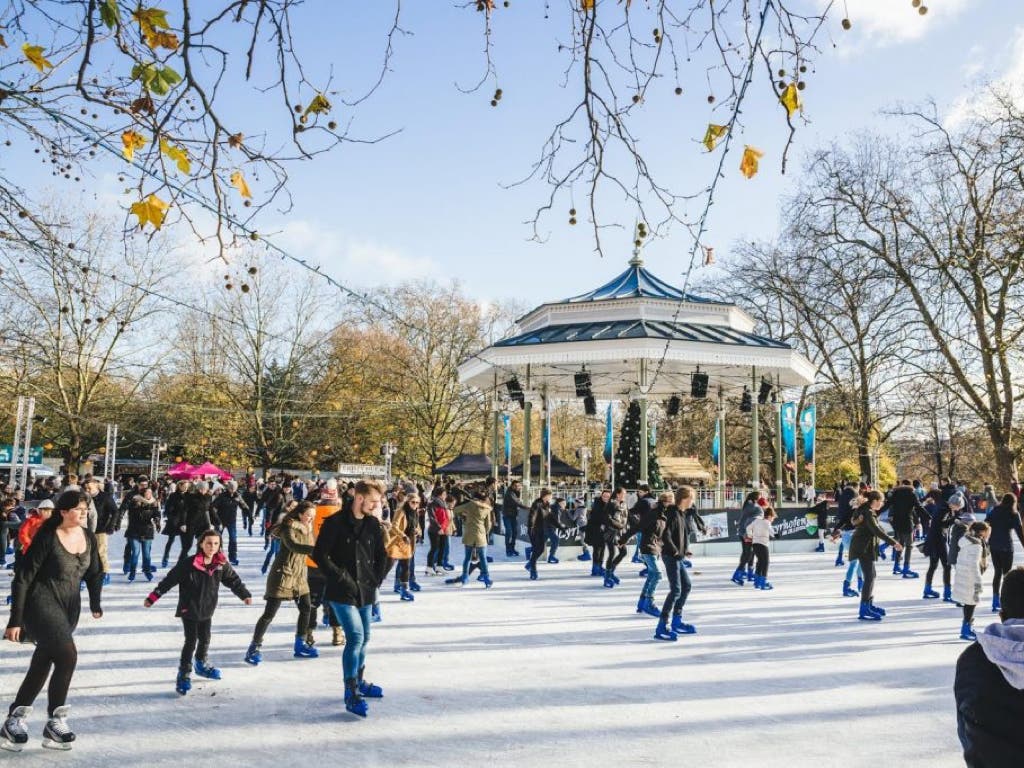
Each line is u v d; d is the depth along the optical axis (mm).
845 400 34438
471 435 53062
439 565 16891
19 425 25062
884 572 17047
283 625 10086
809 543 22453
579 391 23359
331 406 46531
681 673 7676
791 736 5758
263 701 6492
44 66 3756
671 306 24734
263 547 20938
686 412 38688
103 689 6793
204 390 45375
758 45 3377
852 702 6691
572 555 19781
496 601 12375
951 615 11359
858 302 32750
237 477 50594
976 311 27297
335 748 5352
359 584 6254
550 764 5109
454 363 48000
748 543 14734
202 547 6797
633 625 10305
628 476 24375
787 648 8906
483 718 6105
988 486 23656
